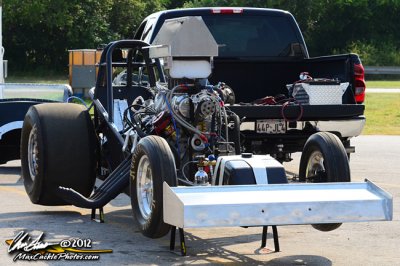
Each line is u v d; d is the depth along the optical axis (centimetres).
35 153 904
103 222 884
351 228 879
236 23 1214
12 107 1219
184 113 789
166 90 814
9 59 6031
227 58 1205
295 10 6831
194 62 798
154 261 712
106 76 950
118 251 749
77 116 902
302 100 1095
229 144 809
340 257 745
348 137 1115
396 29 7162
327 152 756
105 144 949
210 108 782
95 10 6066
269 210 648
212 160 762
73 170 886
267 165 732
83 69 3231
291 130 1068
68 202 884
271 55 1224
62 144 883
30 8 5769
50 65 6100
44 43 6000
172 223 656
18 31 5956
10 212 941
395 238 830
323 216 660
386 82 5094
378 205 670
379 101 3019
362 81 1142
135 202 754
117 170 835
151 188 729
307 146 789
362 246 792
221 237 825
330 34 7056
